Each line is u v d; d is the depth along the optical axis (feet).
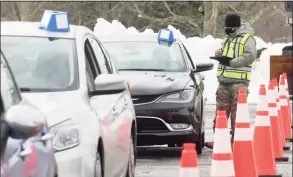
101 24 153.89
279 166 64.03
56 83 39.83
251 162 49.21
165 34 75.10
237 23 70.49
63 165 33.86
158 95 66.08
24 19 231.09
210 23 221.87
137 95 65.67
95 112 39.32
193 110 66.69
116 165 43.14
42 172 28.30
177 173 59.62
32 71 40.27
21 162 26.53
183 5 254.68
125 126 46.14
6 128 25.55
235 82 70.03
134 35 76.48
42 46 41.93
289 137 82.43
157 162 65.36
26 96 37.40
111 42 75.36
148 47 74.69
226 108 70.69
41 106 35.76
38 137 28.63
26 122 25.61
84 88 40.14
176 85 66.69
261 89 58.65
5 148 25.52
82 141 35.47
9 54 41.19
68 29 43.60
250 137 49.52
